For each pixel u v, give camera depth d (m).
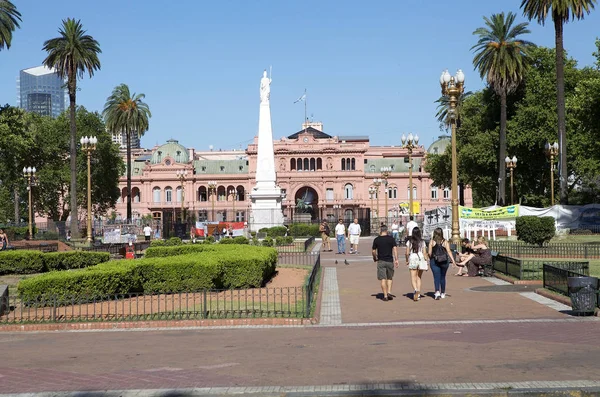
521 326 15.50
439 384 10.38
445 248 21.05
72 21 64.56
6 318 17.83
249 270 22.97
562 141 52.94
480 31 63.47
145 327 16.75
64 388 10.77
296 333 15.41
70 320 17.33
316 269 25.50
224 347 13.88
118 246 42.81
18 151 71.88
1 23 58.41
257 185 70.38
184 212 94.31
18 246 43.09
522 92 71.19
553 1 50.34
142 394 10.27
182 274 21.64
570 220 52.56
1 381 11.33
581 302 16.59
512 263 25.19
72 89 64.69
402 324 16.23
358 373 11.23
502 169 63.09
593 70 67.56
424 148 155.62
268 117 70.44
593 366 11.30
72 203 64.44
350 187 143.75
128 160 80.50
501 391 9.95
